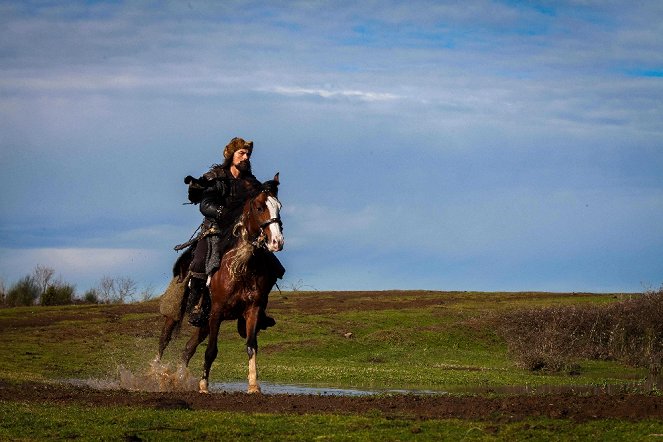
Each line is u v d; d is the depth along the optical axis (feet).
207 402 39.58
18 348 82.53
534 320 89.66
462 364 79.36
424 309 118.83
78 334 94.58
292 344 89.15
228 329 97.81
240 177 47.24
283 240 43.68
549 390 55.72
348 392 54.24
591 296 138.31
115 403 39.37
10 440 31.68
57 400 40.22
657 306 84.43
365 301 132.77
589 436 31.07
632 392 48.08
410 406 37.52
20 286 150.61
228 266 44.96
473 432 32.04
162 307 51.39
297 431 32.73
